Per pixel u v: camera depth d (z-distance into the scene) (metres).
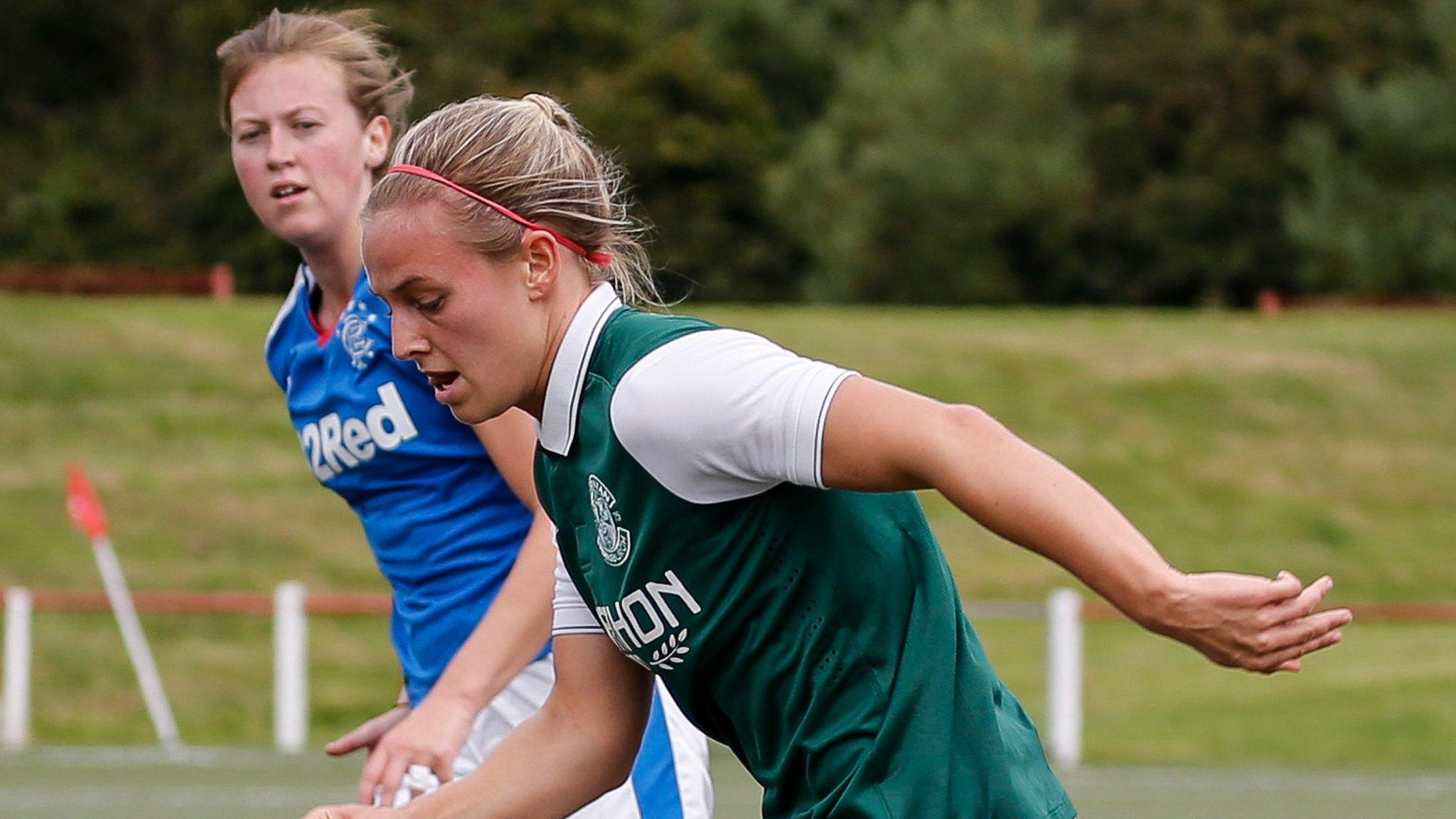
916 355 89.88
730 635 9.26
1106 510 8.33
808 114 183.62
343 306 13.59
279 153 13.20
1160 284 180.00
